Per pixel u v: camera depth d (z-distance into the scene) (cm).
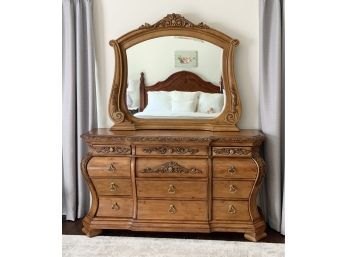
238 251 256
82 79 309
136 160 269
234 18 300
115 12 308
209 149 265
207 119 302
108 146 272
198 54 300
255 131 294
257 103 305
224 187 267
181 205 270
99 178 274
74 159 312
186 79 303
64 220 317
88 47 304
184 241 274
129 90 306
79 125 309
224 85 299
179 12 303
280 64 280
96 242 272
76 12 302
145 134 279
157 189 270
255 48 300
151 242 272
